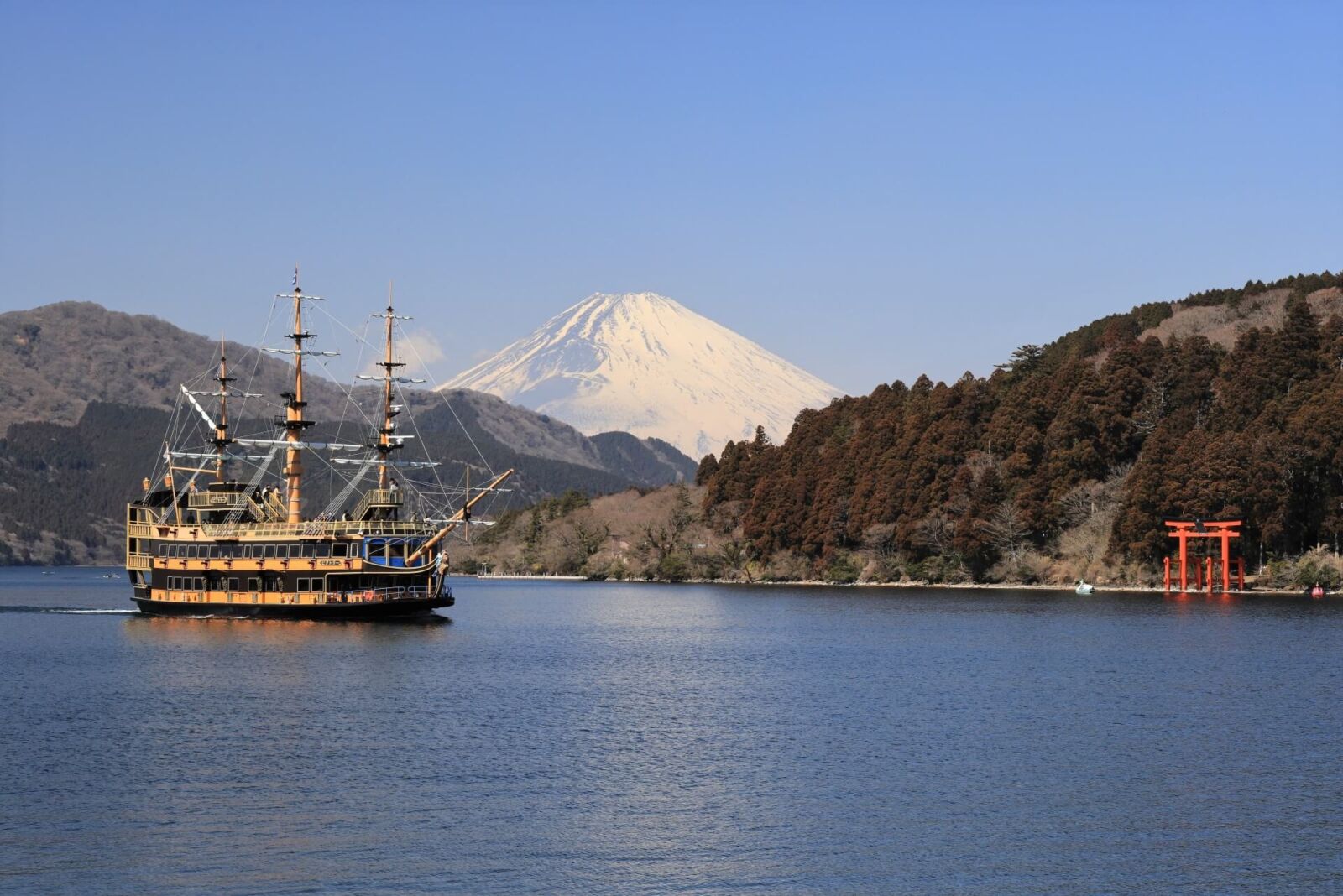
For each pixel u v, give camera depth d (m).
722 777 79.25
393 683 118.81
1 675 124.06
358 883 60.00
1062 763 82.69
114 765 82.19
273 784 77.12
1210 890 59.66
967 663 133.75
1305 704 104.69
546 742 89.75
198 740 90.44
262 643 151.12
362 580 168.88
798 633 170.50
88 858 63.28
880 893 59.25
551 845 65.50
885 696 110.69
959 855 64.25
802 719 99.25
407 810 71.62
